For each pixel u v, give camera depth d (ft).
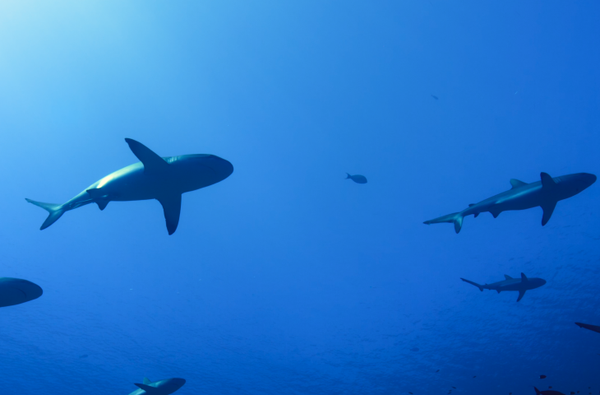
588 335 58.18
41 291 12.63
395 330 69.72
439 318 68.95
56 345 65.77
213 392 67.46
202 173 11.35
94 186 12.15
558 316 61.87
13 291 11.84
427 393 61.87
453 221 19.08
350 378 66.69
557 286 65.05
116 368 67.31
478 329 66.08
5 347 63.93
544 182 15.58
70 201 12.63
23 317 64.28
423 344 67.77
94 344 66.90
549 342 60.03
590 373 55.47
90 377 66.85
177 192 11.78
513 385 57.98
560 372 57.16
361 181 43.06
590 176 15.46
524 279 28.78
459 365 63.36
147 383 21.38
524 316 63.93
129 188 11.46
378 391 64.75
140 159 10.51
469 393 59.67
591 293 62.13
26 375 65.92
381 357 67.56
